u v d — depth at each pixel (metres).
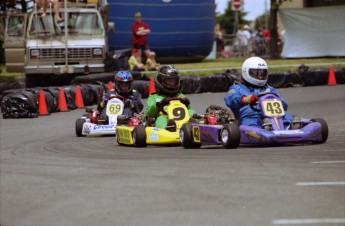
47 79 95.38
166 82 46.09
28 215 25.94
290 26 115.75
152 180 30.56
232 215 24.42
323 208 24.84
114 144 47.25
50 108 71.62
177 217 24.52
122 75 54.22
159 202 26.55
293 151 37.69
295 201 25.83
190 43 120.00
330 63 99.12
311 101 72.00
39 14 91.44
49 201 27.89
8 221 25.31
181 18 118.56
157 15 117.38
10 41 92.56
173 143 44.12
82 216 25.27
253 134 39.44
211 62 121.06
